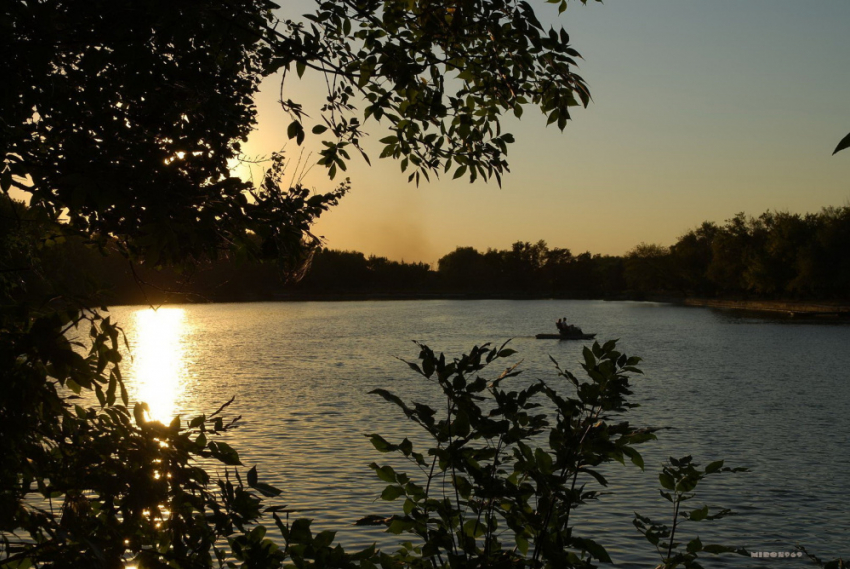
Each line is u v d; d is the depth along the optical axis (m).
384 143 5.28
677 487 4.72
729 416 23.53
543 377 32.03
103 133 3.82
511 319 94.25
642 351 48.72
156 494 3.33
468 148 5.32
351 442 18.91
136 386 31.31
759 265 117.25
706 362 41.59
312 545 3.73
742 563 11.07
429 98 4.96
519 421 4.39
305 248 4.53
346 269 194.62
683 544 11.75
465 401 4.26
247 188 3.94
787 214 116.69
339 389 29.66
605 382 4.43
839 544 11.93
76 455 3.34
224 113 4.25
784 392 29.27
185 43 3.63
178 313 111.62
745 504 13.88
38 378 3.20
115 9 3.48
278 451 17.91
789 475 16.02
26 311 3.36
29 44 3.34
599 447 4.18
